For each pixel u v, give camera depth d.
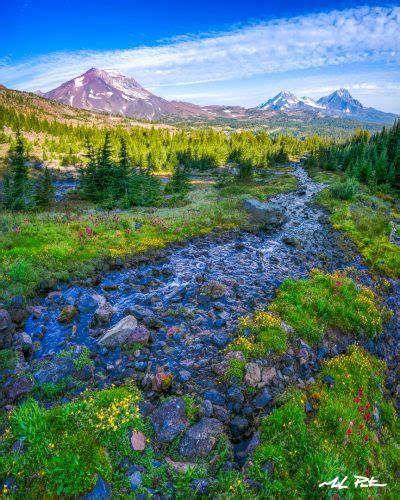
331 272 19.41
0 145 125.94
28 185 45.97
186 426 6.88
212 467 6.05
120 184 45.69
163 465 5.88
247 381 8.55
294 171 101.06
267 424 7.12
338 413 7.50
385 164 66.56
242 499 5.30
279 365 9.67
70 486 4.94
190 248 22.73
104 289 15.20
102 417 6.22
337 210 38.03
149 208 40.56
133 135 155.25
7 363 8.93
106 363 9.55
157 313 12.82
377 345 12.59
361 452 6.75
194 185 70.69
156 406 7.77
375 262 21.80
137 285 15.76
